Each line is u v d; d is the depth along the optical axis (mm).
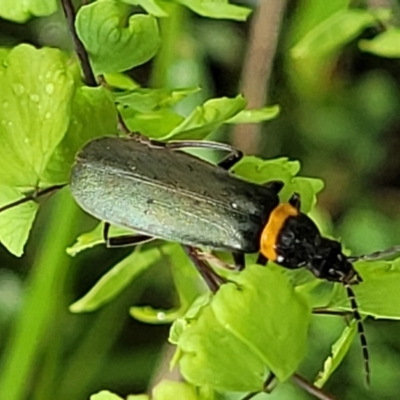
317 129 126
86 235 91
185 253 92
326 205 127
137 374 123
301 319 80
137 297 123
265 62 109
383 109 128
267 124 124
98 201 87
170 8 91
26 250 125
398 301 86
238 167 91
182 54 123
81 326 121
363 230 124
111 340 122
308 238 89
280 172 91
